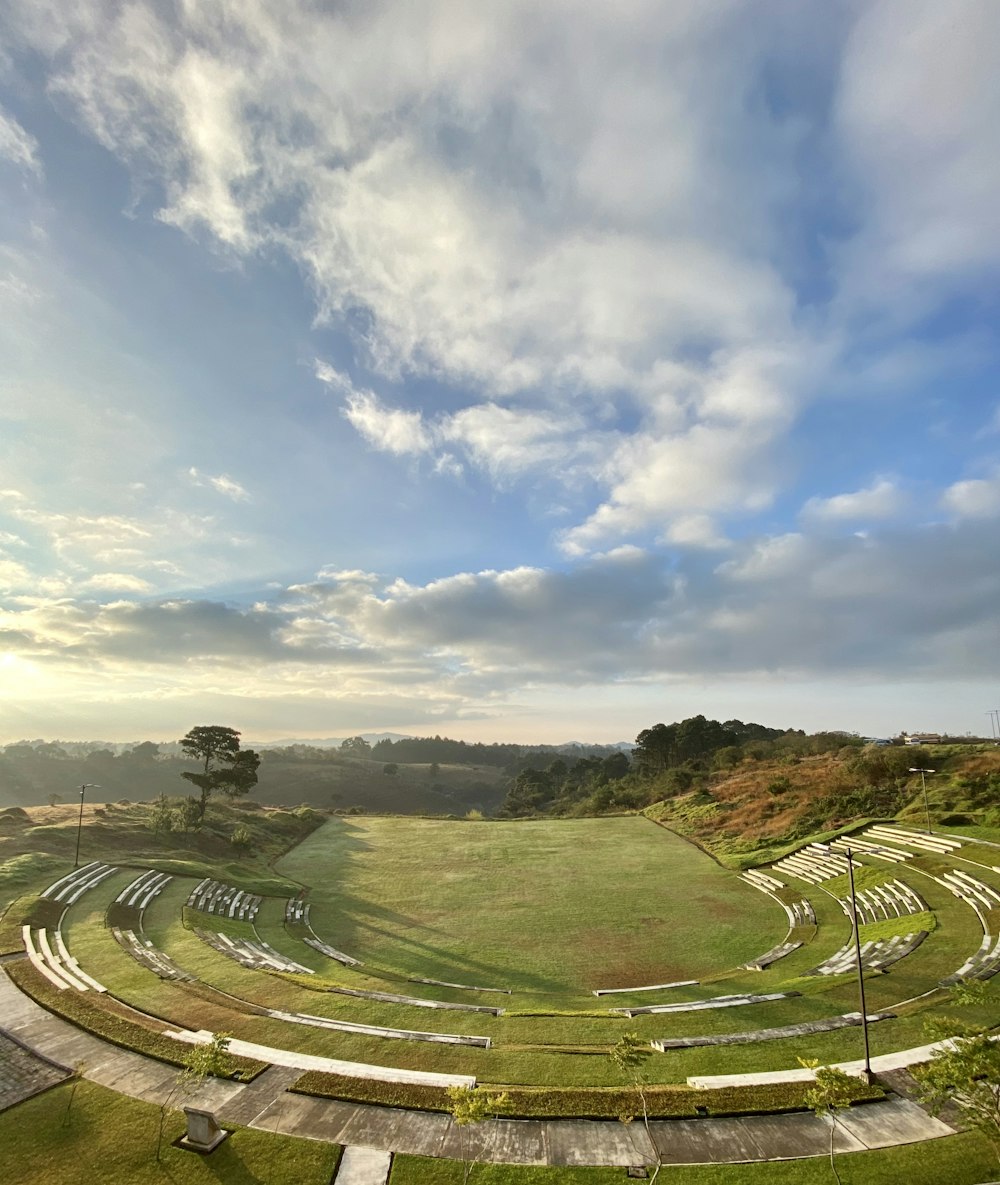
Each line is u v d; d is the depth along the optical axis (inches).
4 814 2694.4
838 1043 909.8
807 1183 636.7
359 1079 821.9
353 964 1475.1
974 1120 612.7
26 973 1150.3
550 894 2129.7
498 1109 705.0
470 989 1325.0
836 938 1533.0
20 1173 658.2
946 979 1120.8
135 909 1651.1
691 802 3508.9
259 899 2006.6
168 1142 702.5
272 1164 669.9
